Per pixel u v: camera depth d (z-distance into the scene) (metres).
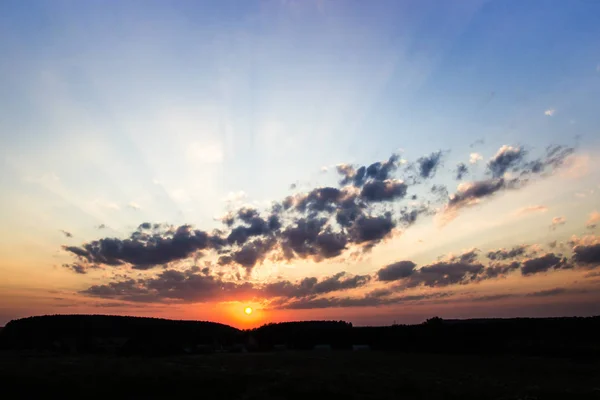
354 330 101.00
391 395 35.25
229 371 45.84
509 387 39.59
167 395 36.53
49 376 40.72
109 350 83.44
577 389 39.12
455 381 42.38
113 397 35.88
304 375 43.56
